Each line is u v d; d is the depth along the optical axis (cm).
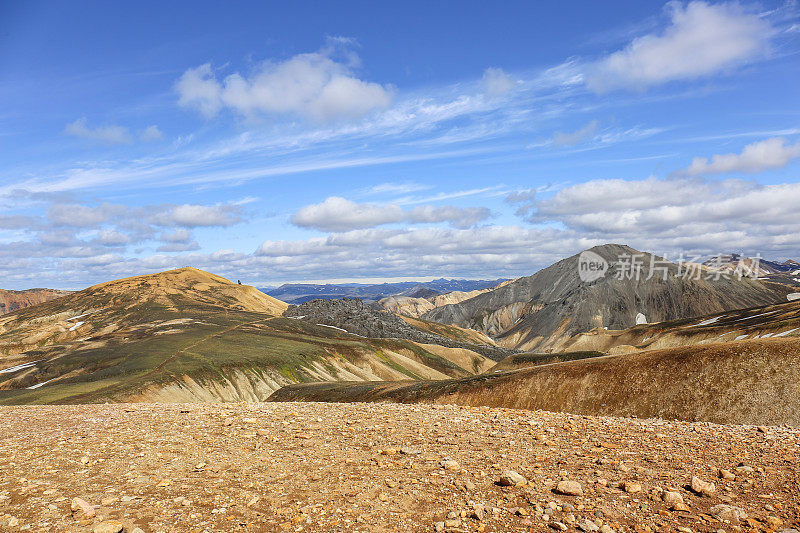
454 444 1402
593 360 5716
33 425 1738
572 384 5403
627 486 961
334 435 1534
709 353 4638
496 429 1630
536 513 832
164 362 14100
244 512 838
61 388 10206
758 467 1107
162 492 948
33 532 733
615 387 5028
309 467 1144
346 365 19088
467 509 851
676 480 1030
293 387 10325
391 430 1609
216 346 17262
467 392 6184
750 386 4075
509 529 765
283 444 1397
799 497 902
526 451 1313
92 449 1320
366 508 859
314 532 752
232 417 1892
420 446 1372
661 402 4541
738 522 786
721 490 958
